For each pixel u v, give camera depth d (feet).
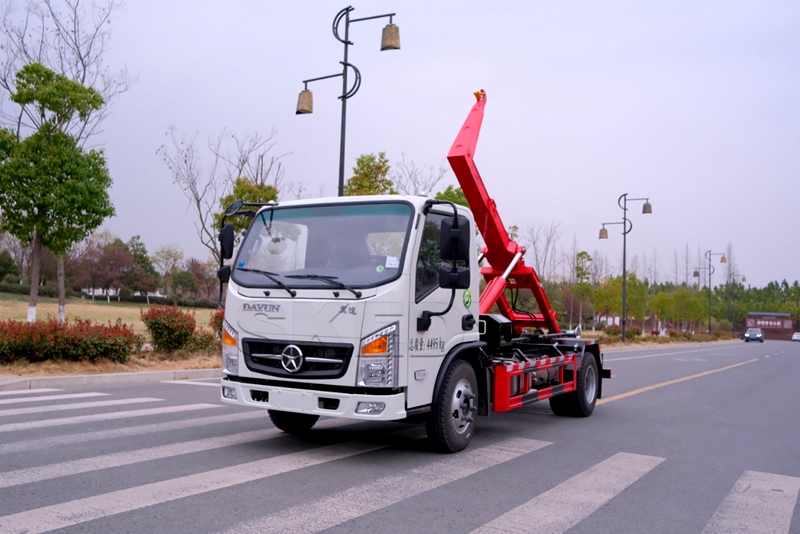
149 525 14.38
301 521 15.01
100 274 205.77
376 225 21.34
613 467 21.95
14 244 180.24
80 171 53.98
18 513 14.89
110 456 20.61
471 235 24.17
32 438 23.02
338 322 20.11
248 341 21.71
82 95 54.90
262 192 70.13
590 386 34.45
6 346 41.01
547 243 136.77
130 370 44.70
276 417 24.97
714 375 64.75
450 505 16.80
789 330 326.44
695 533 15.60
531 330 38.60
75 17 74.59
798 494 19.40
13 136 54.03
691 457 24.14
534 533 14.97
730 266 304.50
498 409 24.99
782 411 38.52
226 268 23.25
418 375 20.86
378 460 21.48
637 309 171.32
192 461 20.35
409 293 20.38
